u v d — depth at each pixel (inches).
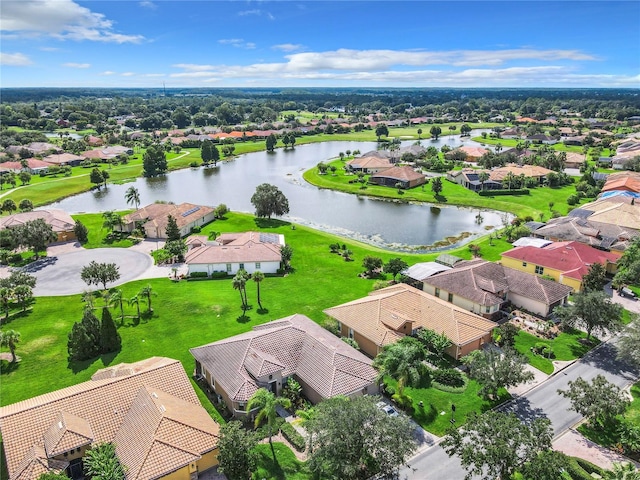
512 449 1375.5
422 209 5757.9
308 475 1587.1
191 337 2554.1
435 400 2032.5
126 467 1520.7
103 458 1518.2
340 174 7554.1
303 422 1784.0
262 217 5231.3
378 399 1672.0
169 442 1572.3
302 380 2046.0
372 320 2452.0
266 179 7647.6
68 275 3499.0
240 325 2687.0
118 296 2687.0
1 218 4692.4
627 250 3245.6
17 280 2940.5
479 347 2415.1
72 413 1700.3
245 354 2076.8
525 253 3400.6
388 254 4023.1
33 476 1472.7
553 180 6402.6
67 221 4562.0
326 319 2664.9
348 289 3225.9
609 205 4397.1
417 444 1769.2
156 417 1649.9
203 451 1594.5
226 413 1937.7
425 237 4650.6
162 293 3152.1
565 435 1812.3
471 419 1518.2
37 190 6530.5
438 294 3006.9
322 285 3302.2
